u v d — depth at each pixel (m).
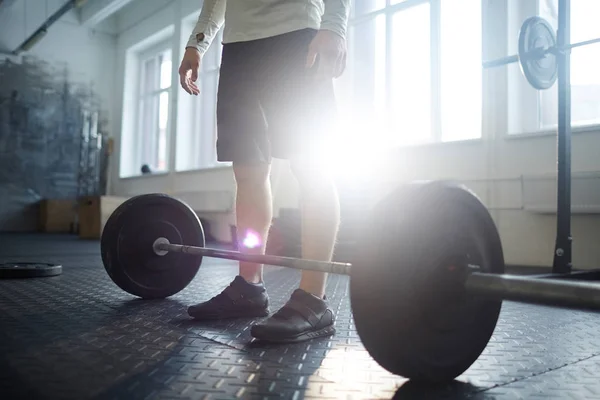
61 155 7.36
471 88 3.66
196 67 1.50
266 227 1.41
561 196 2.39
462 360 0.87
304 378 0.88
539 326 1.34
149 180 6.86
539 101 3.30
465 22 3.70
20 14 7.12
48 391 0.78
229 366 0.94
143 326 1.26
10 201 7.04
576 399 0.79
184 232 1.73
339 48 1.14
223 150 1.35
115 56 7.78
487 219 0.87
